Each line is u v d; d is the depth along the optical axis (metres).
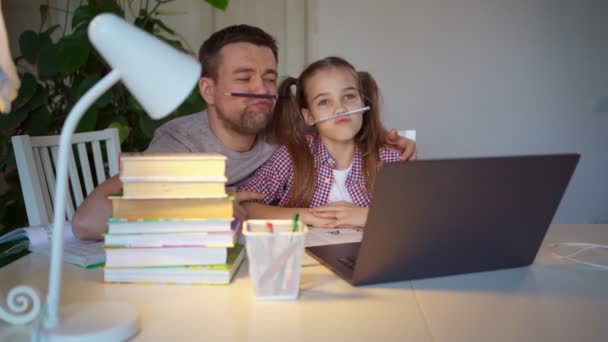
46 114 2.01
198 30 2.69
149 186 0.70
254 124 1.34
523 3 2.83
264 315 0.61
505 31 2.85
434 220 0.70
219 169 0.71
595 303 0.66
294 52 2.79
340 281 0.74
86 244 0.94
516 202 0.74
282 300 0.66
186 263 0.72
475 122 2.91
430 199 0.68
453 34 2.84
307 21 2.77
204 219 0.71
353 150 1.55
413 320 0.60
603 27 2.84
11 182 2.00
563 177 0.75
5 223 1.99
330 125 1.43
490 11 2.83
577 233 1.05
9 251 0.97
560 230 1.08
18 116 1.92
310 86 1.46
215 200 0.72
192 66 0.54
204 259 0.72
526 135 2.92
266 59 1.34
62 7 2.59
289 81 1.53
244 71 1.31
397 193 0.66
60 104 2.14
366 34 2.81
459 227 0.72
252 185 1.44
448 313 0.62
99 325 0.54
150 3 2.64
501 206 0.73
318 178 1.49
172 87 0.52
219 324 0.58
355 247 0.89
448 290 0.70
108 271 0.72
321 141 1.52
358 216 1.15
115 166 1.55
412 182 0.66
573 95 2.89
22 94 1.89
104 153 1.99
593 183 2.95
